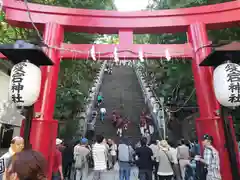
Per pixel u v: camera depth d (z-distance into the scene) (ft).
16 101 13.10
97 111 55.31
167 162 21.15
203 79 17.69
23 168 4.73
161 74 37.35
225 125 13.85
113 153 28.84
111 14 20.27
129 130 47.03
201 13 19.81
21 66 13.39
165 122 41.93
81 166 23.41
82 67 35.70
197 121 17.71
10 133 28.99
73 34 29.84
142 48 19.39
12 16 18.88
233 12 19.13
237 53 13.05
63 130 37.24
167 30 20.70
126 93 66.85
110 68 86.94
